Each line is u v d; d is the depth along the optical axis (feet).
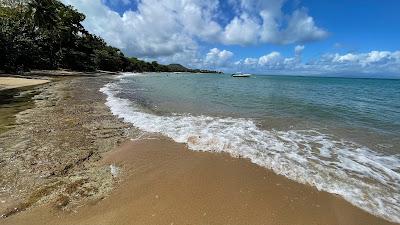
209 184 19.72
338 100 76.07
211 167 22.63
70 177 20.31
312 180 20.74
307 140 31.48
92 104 51.11
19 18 162.91
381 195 18.81
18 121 36.01
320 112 51.01
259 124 38.81
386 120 44.60
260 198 17.98
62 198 17.40
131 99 60.90
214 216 15.93
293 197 18.22
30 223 14.92
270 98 73.00
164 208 16.60
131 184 19.53
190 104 56.34
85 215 15.74
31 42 153.07
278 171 22.17
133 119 39.32
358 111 54.03
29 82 91.97
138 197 17.80
